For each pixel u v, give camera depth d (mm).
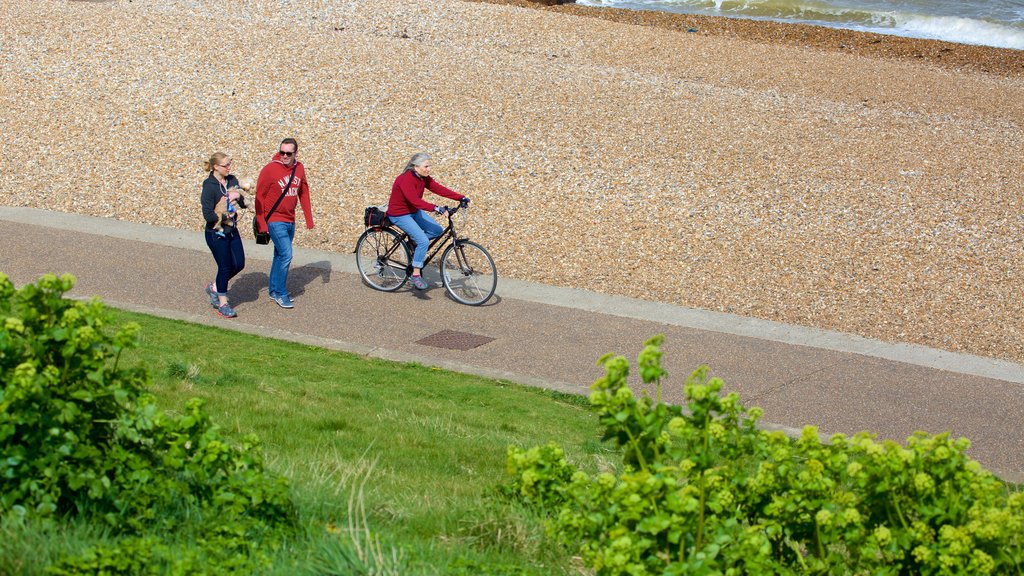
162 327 10797
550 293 12781
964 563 3834
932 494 4000
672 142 19125
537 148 18500
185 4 27453
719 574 3787
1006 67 29000
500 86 21922
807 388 10047
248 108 19906
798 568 4242
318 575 4215
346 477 5859
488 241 14547
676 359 10719
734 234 15039
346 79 21578
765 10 39375
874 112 22016
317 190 16469
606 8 35656
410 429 7832
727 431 4258
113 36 23562
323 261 13703
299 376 9477
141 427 4352
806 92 23688
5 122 18766
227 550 4285
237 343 10492
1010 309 12680
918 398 9906
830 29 33062
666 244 14602
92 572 3848
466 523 5203
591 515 4172
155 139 18344
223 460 4566
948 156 19031
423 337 11219
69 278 4328
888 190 17062
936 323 12164
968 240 15008
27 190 15992
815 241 14836
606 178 17219
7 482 4230
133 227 14656
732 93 22812
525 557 4855
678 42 27594
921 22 37688
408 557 4434
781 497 4168
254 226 11688
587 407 9430
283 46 23500
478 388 9625
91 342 4258
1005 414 9609
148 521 4383
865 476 4070
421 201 12023
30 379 3982
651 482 3908
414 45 24750
